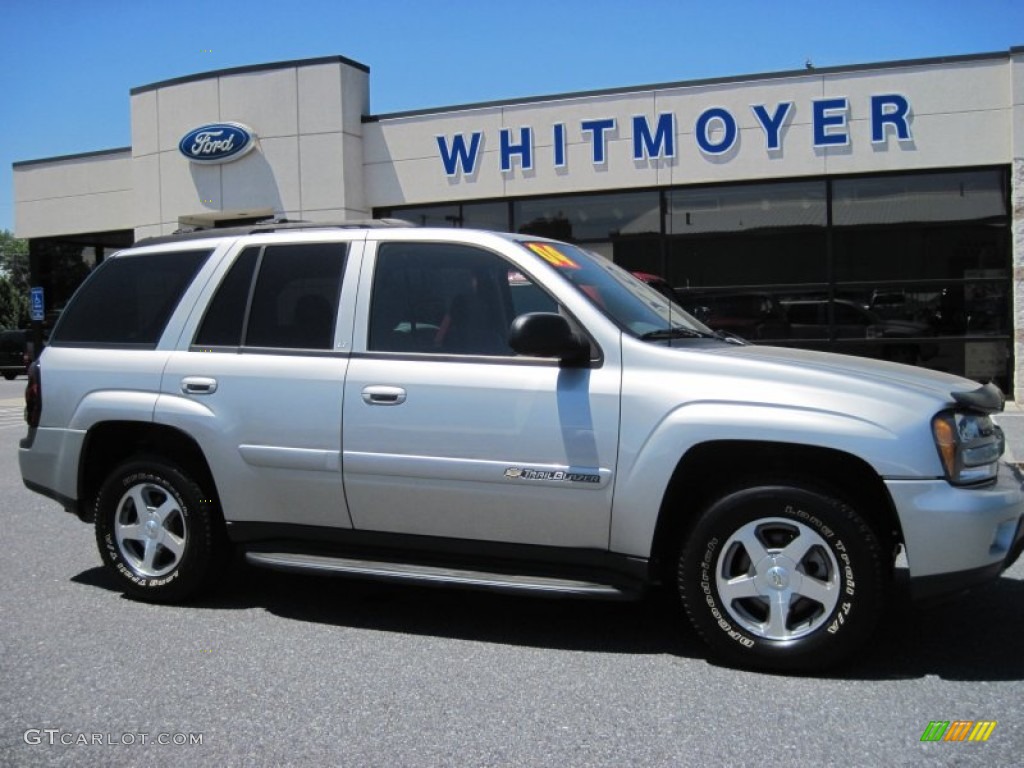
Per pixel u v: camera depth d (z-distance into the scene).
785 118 14.38
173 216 17.64
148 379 5.21
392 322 4.80
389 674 4.27
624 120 15.07
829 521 4.02
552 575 4.49
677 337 4.71
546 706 3.89
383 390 4.65
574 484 4.32
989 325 14.05
